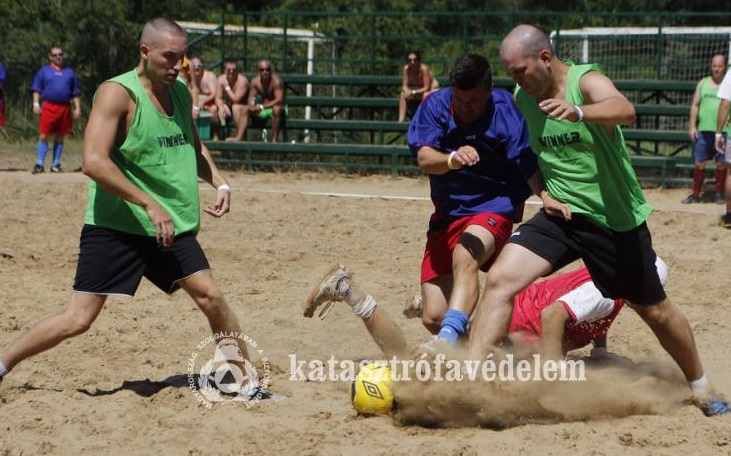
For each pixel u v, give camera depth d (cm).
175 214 688
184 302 1044
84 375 781
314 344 902
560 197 683
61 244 1379
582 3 4319
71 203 1767
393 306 1053
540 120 673
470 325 734
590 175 666
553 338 753
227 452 614
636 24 4222
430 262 771
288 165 2377
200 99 2420
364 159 2520
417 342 896
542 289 784
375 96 2814
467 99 707
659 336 696
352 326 968
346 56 3177
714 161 1964
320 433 640
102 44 3409
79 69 3369
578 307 756
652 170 2206
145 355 843
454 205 756
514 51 649
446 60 2638
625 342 903
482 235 729
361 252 1352
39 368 793
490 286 678
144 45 672
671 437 641
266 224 1575
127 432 647
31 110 3158
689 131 2098
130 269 687
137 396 715
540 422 675
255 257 1309
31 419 664
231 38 3053
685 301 1076
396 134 2698
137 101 670
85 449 619
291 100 2523
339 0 4109
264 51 3073
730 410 704
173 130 687
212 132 2452
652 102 2542
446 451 610
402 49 3306
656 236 1496
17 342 697
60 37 3331
